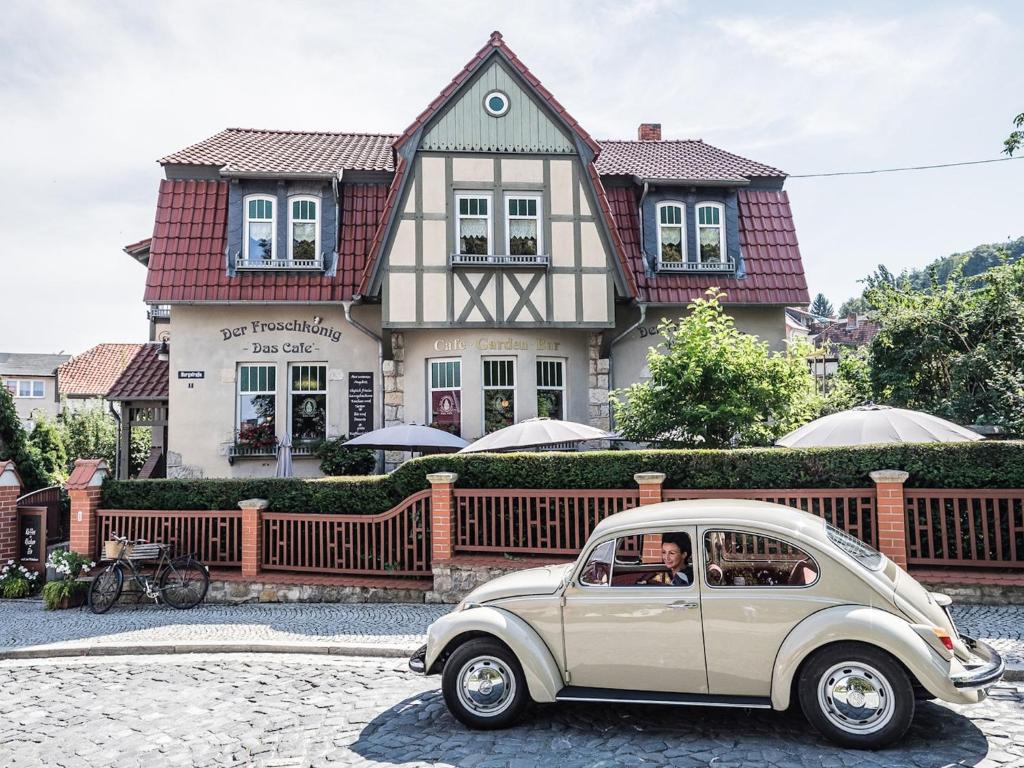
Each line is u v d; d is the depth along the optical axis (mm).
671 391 12633
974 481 8570
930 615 4785
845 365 19281
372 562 10648
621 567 5316
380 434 13781
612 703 5797
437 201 15555
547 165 15859
